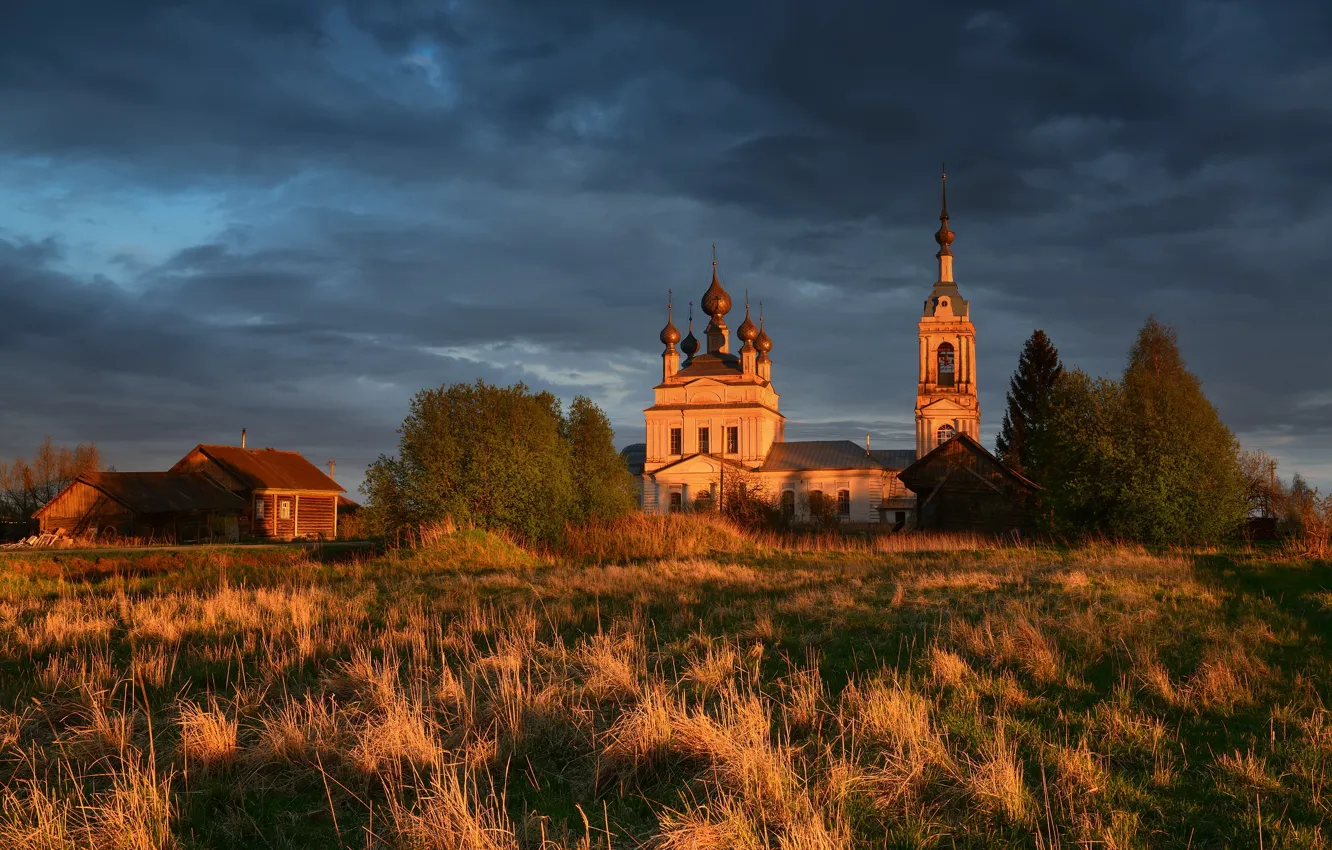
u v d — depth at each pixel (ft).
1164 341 183.52
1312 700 32.07
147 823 21.89
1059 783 24.20
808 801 22.12
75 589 68.33
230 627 46.11
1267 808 22.98
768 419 290.15
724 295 313.94
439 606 52.90
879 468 267.39
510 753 26.45
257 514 182.39
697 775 24.71
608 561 95.40
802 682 32.27
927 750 25.61
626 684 32.22
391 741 26.20
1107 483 116.26
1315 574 68.64
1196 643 41.70
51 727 29.66
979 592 57.21
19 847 20.66
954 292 276.21
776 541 117.29
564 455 115.03
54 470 245.65
